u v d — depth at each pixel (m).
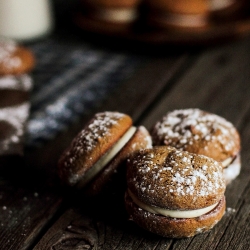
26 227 0.51
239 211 0.52
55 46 0.83
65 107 0.66
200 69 0.76
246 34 0.83
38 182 0.56
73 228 0.51
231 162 0.53
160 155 0.49
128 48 0.80
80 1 0.94
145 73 0.74
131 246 0.49
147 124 0.64
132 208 0.49
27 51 0.74
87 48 0.82
